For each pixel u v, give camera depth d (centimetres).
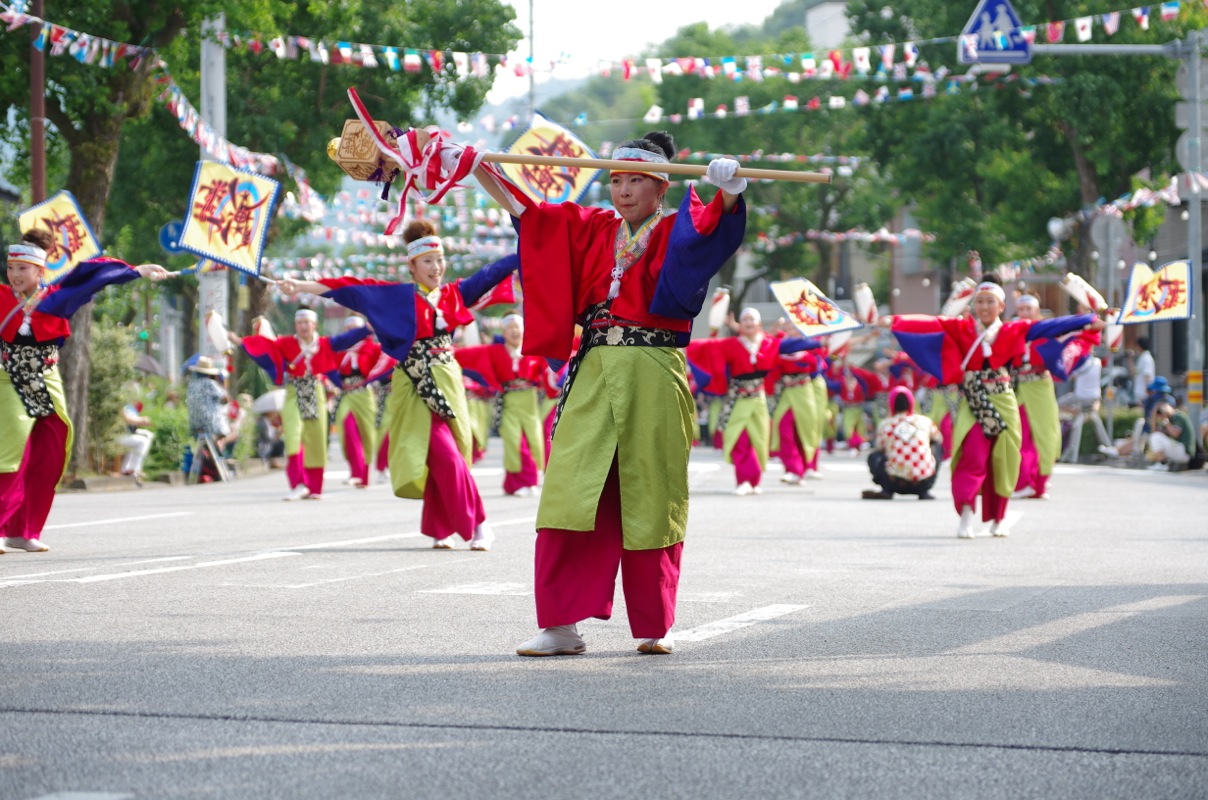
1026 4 3453
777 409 2177
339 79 3512
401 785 435
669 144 653
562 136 1230
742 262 6625
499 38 3597
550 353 649
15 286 1080
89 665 617
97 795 423
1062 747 486
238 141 3481
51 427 1100
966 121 3859
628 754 473
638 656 650
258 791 428
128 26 2411
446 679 593
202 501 1822
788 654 657
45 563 1007
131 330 2658
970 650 671
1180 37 3431
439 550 1114
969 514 1257
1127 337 4656
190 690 567
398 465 1099
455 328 1117
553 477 645
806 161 5531
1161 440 2625
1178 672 621
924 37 4138
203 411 2472
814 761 466
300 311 1878
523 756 469
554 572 648
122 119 2478
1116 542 1226
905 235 4453
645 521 641
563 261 647
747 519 1464
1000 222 3922
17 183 2862
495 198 650
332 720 518
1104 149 3584
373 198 3262
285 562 1022
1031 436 1812
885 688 581
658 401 642
